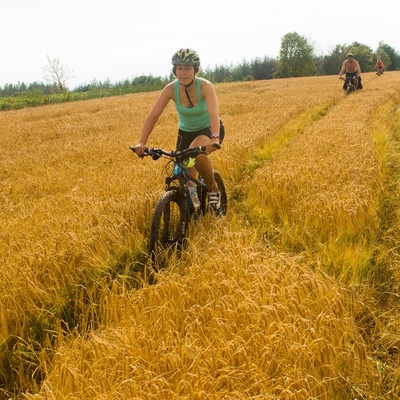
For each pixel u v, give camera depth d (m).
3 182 9.59
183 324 3.62
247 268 4.29
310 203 6.10
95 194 7.29
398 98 21.67
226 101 26.62
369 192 6.51
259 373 2.98
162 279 4.43
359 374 3.31
